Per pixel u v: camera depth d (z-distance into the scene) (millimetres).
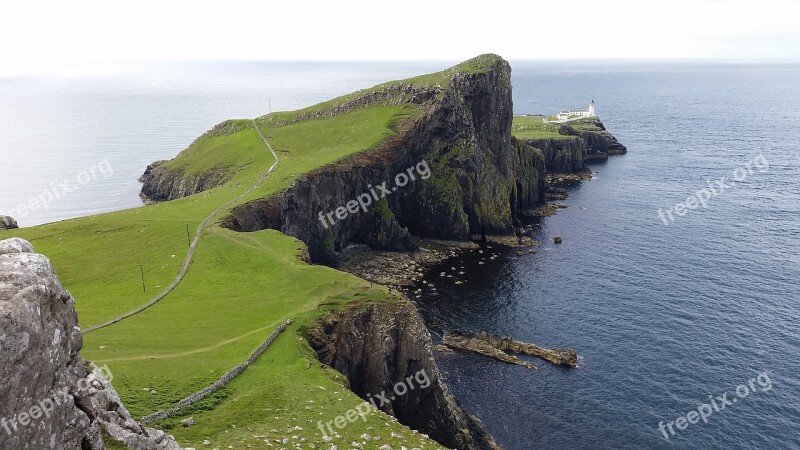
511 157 146625
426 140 135125
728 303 89938
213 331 54656
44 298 18312
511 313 88375
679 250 116062
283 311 59719
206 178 135625
